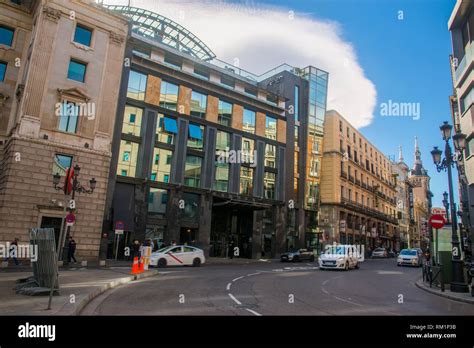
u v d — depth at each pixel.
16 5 26.23
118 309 8.00
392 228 75.94
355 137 59.50
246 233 37.59
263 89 40.62
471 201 22.20
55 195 23.23
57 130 23.92
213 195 33.31
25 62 25.34
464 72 22.12
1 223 21.22
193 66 34.97
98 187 25.12
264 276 17.55
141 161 29.16
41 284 9.31
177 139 31.86
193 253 23.70
